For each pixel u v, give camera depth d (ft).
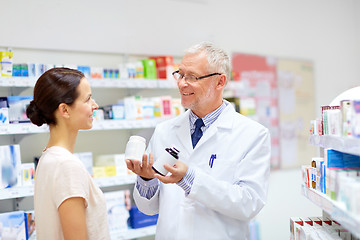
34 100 4.55
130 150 4.76
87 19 10.02
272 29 13.83
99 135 10.25
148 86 9.47
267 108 13.65
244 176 5.12
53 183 4.26
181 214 5.21
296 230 5.14
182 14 11.69
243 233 5.32
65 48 9.68
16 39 9.03
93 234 4.55
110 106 9.14
